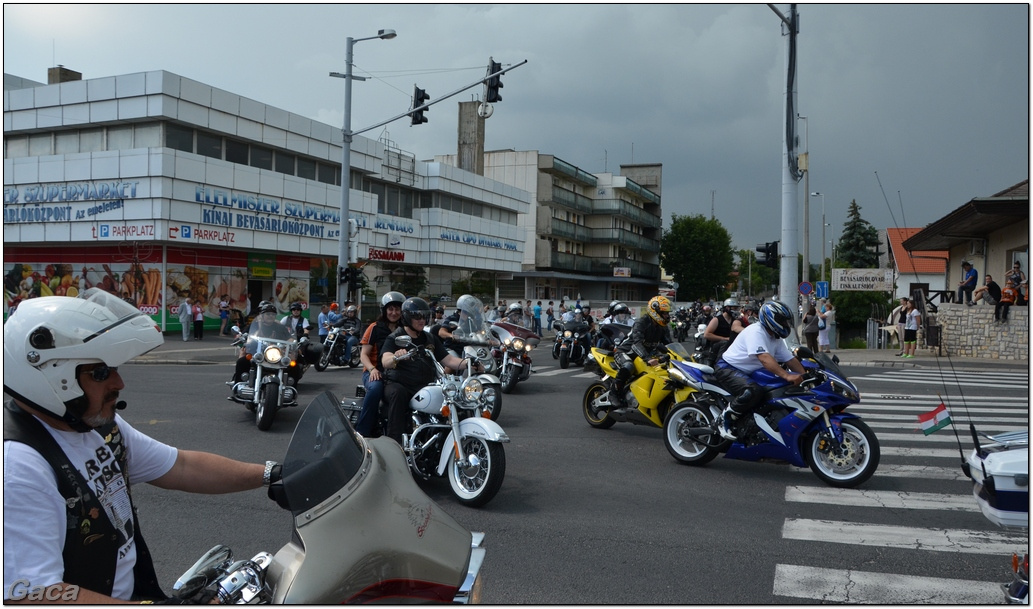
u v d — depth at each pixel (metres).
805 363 7.09
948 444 8.52
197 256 27.06
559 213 61.75
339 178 33.06
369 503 2.14
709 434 7.15
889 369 18.70
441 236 39.44
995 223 23.05
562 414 10.72
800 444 6.80
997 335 21.05
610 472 7.16
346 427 2.43
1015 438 3.51
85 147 25.94
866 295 40.31
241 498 6.03
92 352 1.90
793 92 16.53
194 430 8.96
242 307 29.25
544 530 5.34
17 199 26.66
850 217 54.50
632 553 4.86
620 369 8.70
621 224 69.44
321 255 31.94
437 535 2.22
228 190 26.83
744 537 5.21
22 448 1.85
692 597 4.14
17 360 1.86
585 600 4.07
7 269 28.30
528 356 13.55
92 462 2.04
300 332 17.06
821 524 5.53
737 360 7.12
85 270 26.88
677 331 37.47
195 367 17.66
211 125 25.97
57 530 1.85
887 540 5.16
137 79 24.38
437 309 20.23
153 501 5.89
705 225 80.62
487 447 5.88
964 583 4.38
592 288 67.19
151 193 24.36
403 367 6.37
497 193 45.16
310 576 1.92
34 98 26.08
